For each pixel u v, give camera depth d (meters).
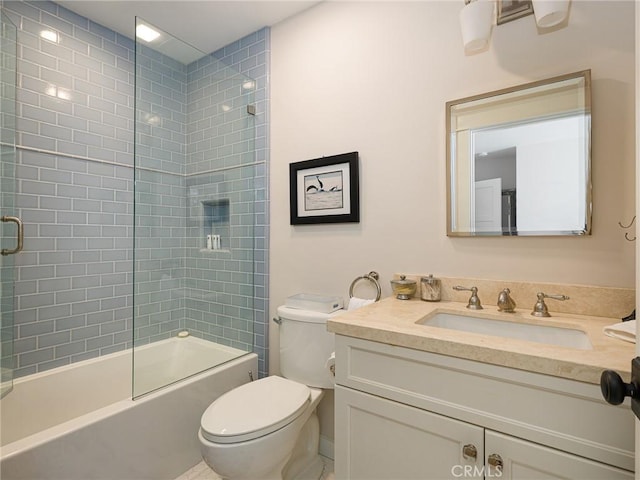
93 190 1.93
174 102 2.00
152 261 1.83
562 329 1.02
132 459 1.34
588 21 1.11
